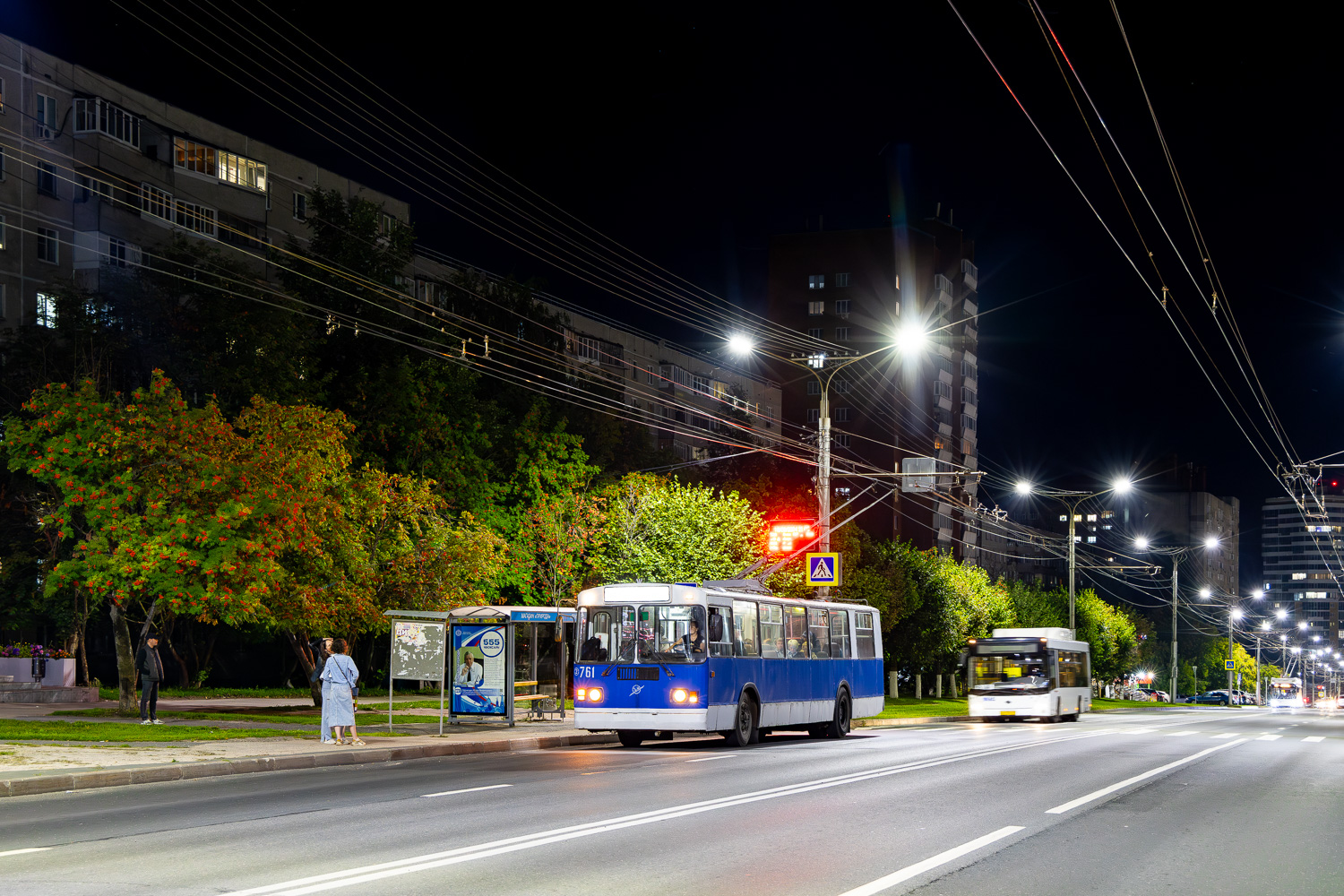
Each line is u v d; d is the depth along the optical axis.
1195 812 14.10
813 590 36.22
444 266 65.06
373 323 46.53
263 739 22.38
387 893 8.39
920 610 71.94
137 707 29.41
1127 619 111.56
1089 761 21.58
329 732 22.00
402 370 45.84
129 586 24.47
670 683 24.64
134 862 9.68
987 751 24.06
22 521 40.12
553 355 57.69
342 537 29.94
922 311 118.50
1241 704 130.75
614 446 61.62
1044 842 11.38
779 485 71.81
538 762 20.78
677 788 15.69
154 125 52.22
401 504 35.62
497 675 28.38
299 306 46.47
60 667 35.09
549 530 45.91
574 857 10.02
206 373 41.03
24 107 48.12
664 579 40.53
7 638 44.28
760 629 27.25
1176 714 66.44
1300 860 10.69
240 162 55.91
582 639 25.39
